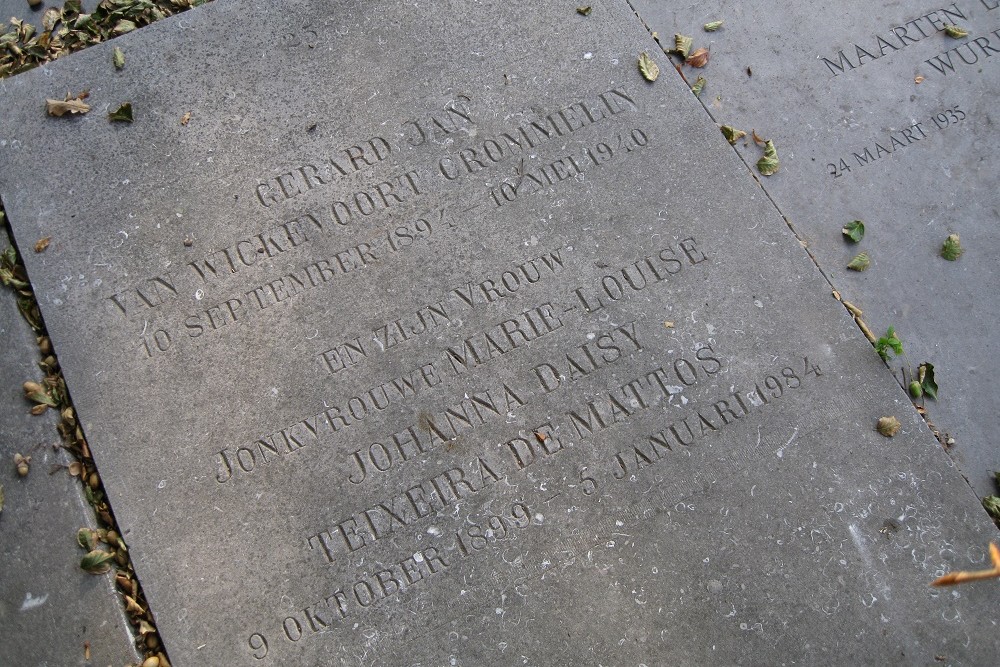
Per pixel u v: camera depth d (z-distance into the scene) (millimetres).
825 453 1947
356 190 2068
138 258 2035
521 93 2121
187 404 1966
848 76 2182
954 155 2137
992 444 1993
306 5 2170
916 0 2227
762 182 2119
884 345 1998
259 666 1867
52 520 1933
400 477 1933
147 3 2240
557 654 1871
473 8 2170
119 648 1881
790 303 2016
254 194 2068
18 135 2102
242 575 1898
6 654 1876
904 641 1874
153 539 1913
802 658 1869
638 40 2152
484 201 2062
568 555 1903
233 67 2137
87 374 1981
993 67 2188
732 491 1930
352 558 1902
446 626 1881
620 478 1933
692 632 1877
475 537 1910
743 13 2215
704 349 1989
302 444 1947
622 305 2010
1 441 1966
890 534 1914
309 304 2012
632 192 2066
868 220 2102
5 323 2023
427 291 2018
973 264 2080
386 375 1976
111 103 2117
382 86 2125
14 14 2242
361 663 1868
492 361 1981
